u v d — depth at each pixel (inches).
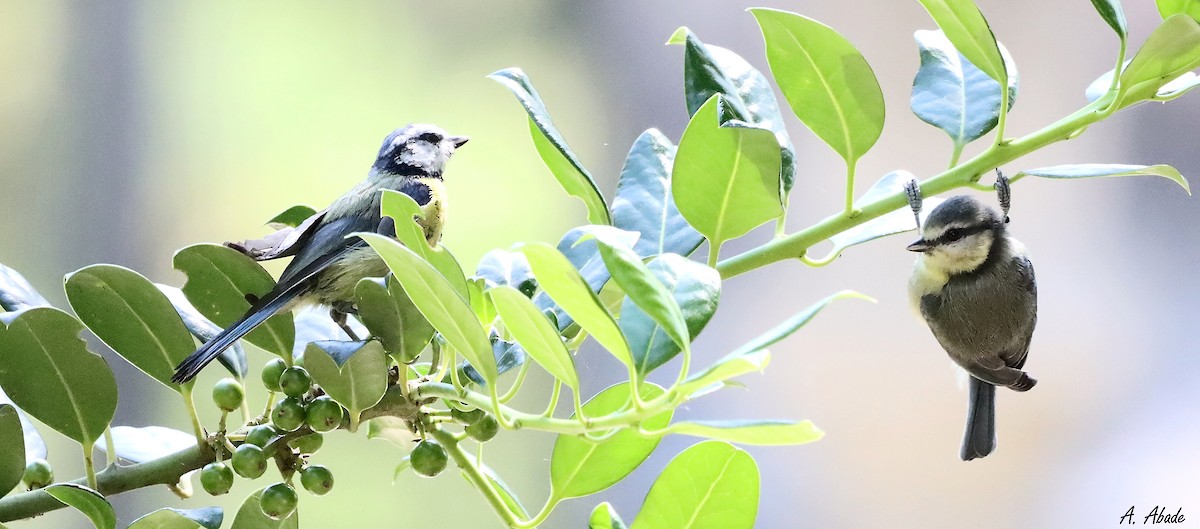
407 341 137.2
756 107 167.8
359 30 394.3
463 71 394.9
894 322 383.9
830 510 373.7
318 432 141.4
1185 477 368.5
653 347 125.3
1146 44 143.3
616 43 400.5
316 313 214.8
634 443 148.7
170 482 143.1
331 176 386.6
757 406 379.6
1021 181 391.9
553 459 147.9
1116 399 382.6
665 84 399.5
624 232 128.0
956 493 374.3
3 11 372.5
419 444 141.1
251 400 335.6
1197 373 377.7
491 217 378.3
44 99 376.2
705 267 131.3
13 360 139.2
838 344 384.5
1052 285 391.2
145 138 382.6
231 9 390.9
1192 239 386.0
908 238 384.8
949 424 378.3
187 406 143.0
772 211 147.6
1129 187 389.4
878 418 380.5
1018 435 383.9
